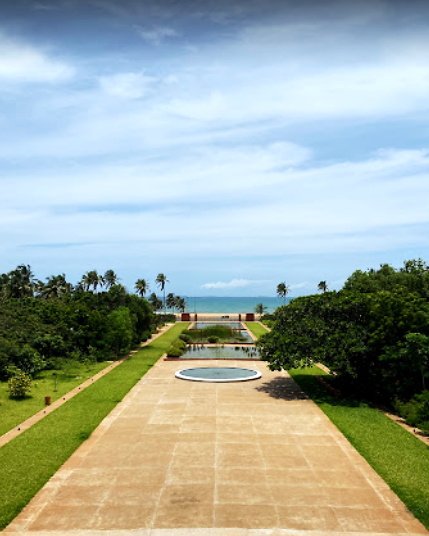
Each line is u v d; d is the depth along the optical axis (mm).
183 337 48938
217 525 10125
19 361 27234
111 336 33375
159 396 22141
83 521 10297
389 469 13156
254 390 23656
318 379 26844
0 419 18281
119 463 13625
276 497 11445
